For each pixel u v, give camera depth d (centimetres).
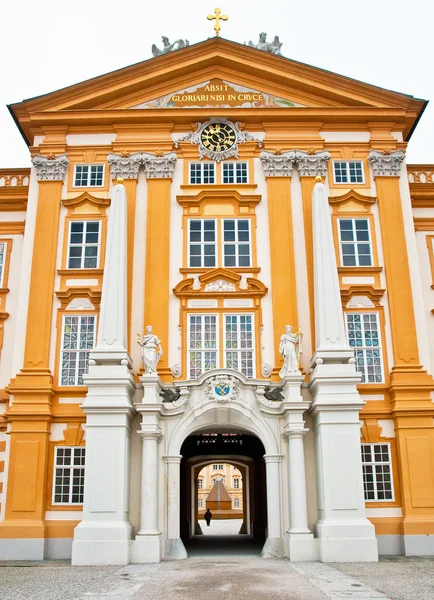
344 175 2836
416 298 2652
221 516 6294
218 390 2412
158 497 2327
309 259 2681
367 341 2605
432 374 2753
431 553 2319
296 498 2255
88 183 2825
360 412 2505
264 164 2814
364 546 2156
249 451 3284
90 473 2233
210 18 3042
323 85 2920
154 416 2334
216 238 2731
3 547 2322
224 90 2948
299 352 2481
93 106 2911
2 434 2589
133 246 2697
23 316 2619
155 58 2906
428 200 2977
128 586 1603
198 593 1476
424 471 2417
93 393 2308
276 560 2180
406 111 2902
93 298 2633
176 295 2622
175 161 2822
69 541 2362
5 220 2973
